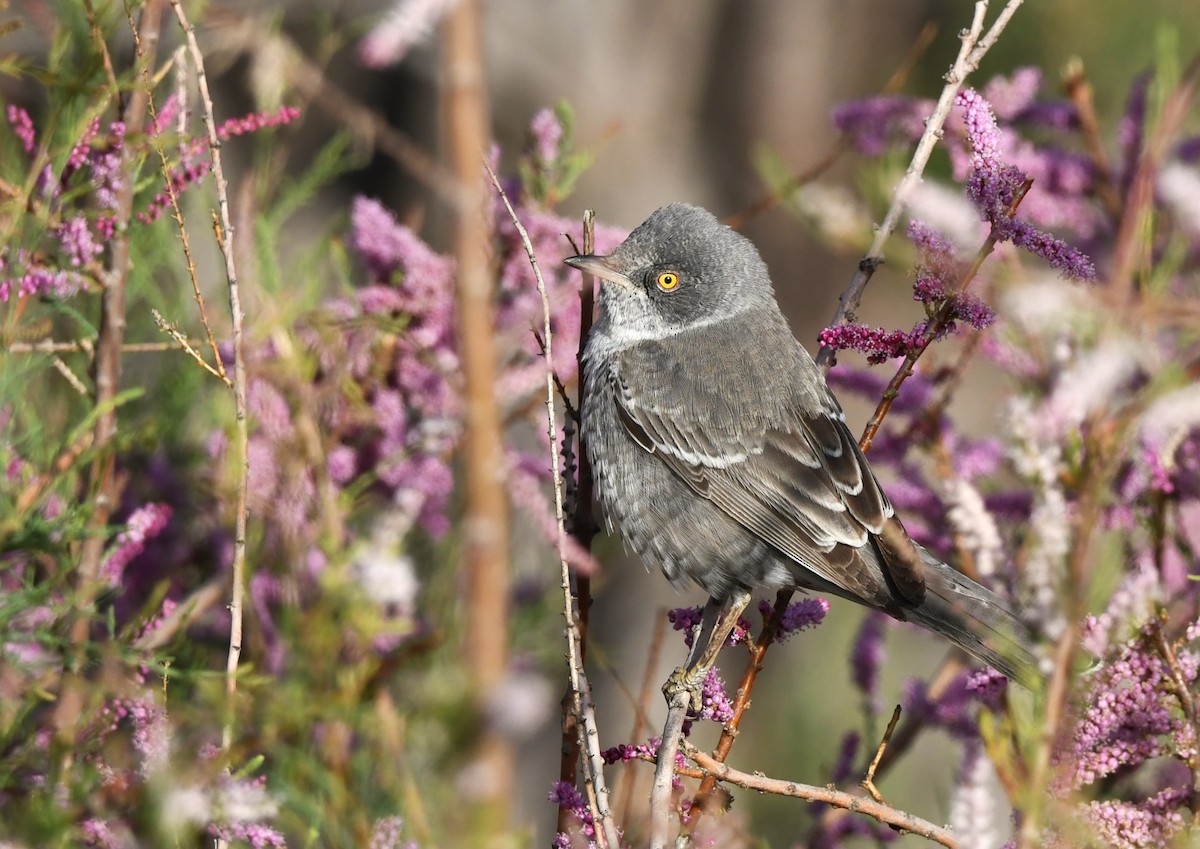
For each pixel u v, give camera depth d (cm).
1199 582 877
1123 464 879
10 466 797
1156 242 1029
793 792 738
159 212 852
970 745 858
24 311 870
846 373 1133
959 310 821
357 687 652
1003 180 789
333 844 638
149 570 994
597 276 1144
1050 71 1881
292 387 906
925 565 1041
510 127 1945
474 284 488
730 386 1169
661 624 891
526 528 1090
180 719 688
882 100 1102
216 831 635
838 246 1079
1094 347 645
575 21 1980
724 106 2112
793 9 2112
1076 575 530
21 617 769
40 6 916
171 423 950
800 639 1964
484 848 442
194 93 934
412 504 730
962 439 1155
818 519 1109
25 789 723
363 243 1018
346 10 1606
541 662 1034
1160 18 1817
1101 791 818
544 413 1052
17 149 891
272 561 834
